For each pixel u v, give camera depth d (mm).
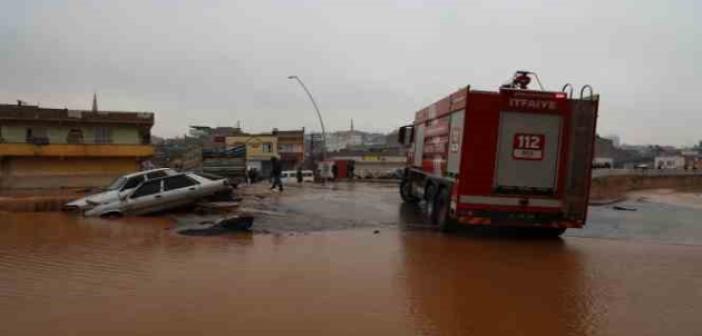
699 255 11406
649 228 16359
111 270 8914
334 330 6090
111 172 56250
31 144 52125
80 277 8406
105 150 55156
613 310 7141
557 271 9484
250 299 7246
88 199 17938
